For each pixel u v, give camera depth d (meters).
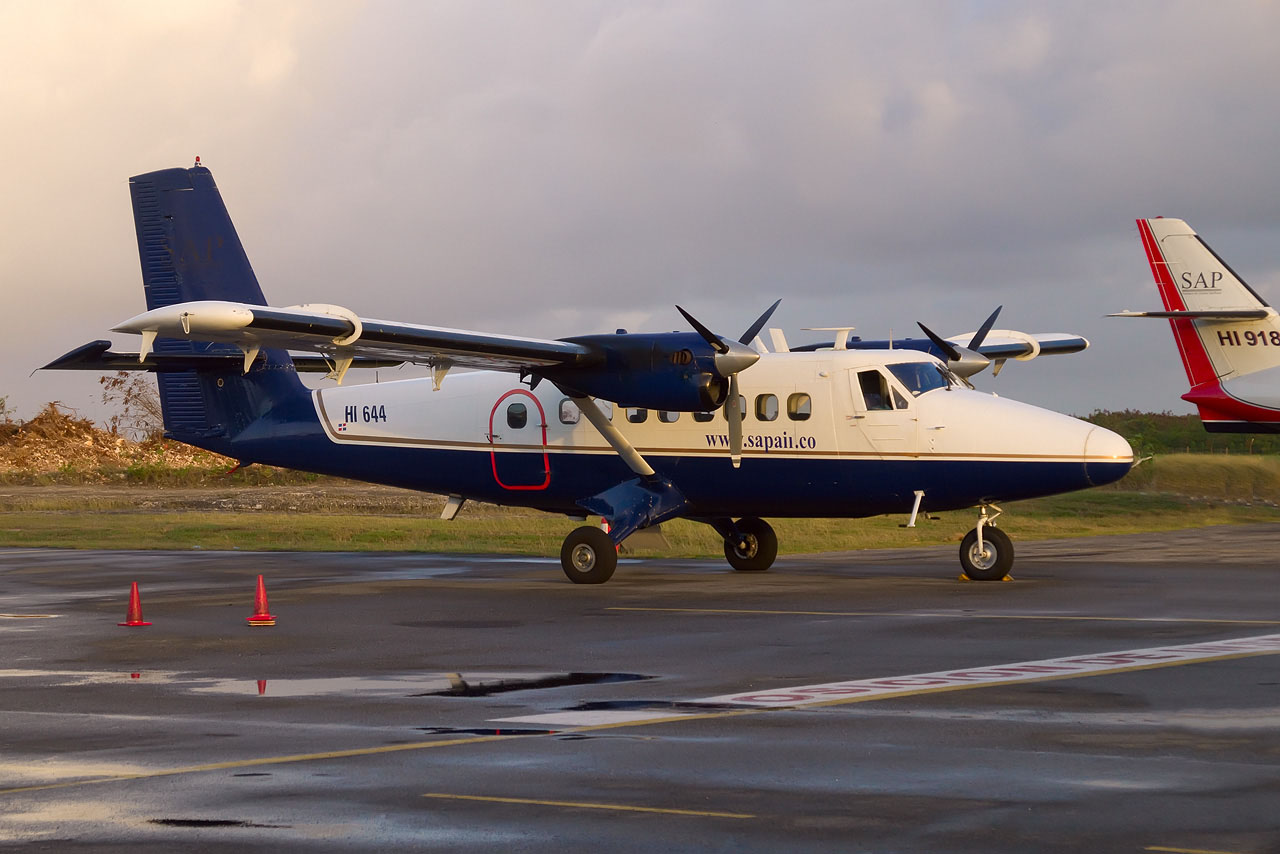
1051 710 24.58
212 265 62.53
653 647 34.41
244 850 16.42
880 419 51.75
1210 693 26.19
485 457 59.19
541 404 58.06
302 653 34.44
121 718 25.48
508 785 19.47
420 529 91.88
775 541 58.22
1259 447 152.75
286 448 63.00
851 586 50.00
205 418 64.62
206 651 35.06
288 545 78.88
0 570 61.81
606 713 25.16
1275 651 31.83
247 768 20.89
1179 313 98.12
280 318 45.50
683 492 55.53
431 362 53.41
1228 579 51.06
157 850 16.47
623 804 18.28
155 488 160.50
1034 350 66.56
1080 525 89.50
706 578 54.66
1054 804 17.88
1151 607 41.72
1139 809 17.53
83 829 17.45
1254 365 99.25
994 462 50.12
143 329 45.72
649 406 51.91
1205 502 108.31
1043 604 42.84
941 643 34.06
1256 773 19.50
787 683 28.31
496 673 30.50
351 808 18.30
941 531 83.69
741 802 18.30
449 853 16.17
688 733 23.06
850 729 23.14
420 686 28.80
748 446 53.88
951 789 18.80
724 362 50.47
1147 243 102.69
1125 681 27.67
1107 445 49.06
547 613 42.69
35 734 23.97
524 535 86.19
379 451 61.38
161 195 63.09
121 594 50.75
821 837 16.56
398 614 43.00
